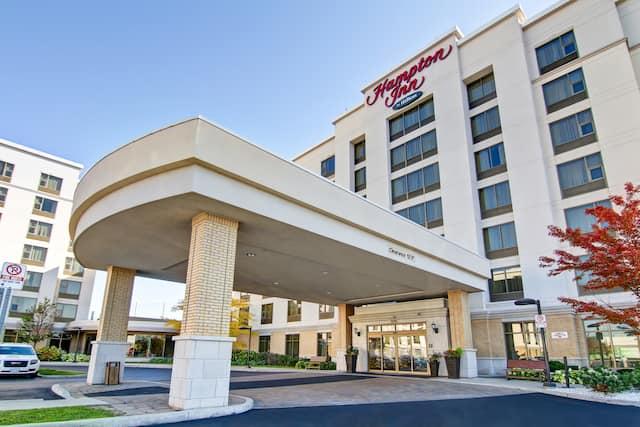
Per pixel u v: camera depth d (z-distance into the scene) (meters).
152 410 7.88
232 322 33.75
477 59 26.80
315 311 33.69
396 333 22.66
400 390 13.55
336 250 12.74
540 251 21.48
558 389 13.51
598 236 12.89
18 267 8.33
